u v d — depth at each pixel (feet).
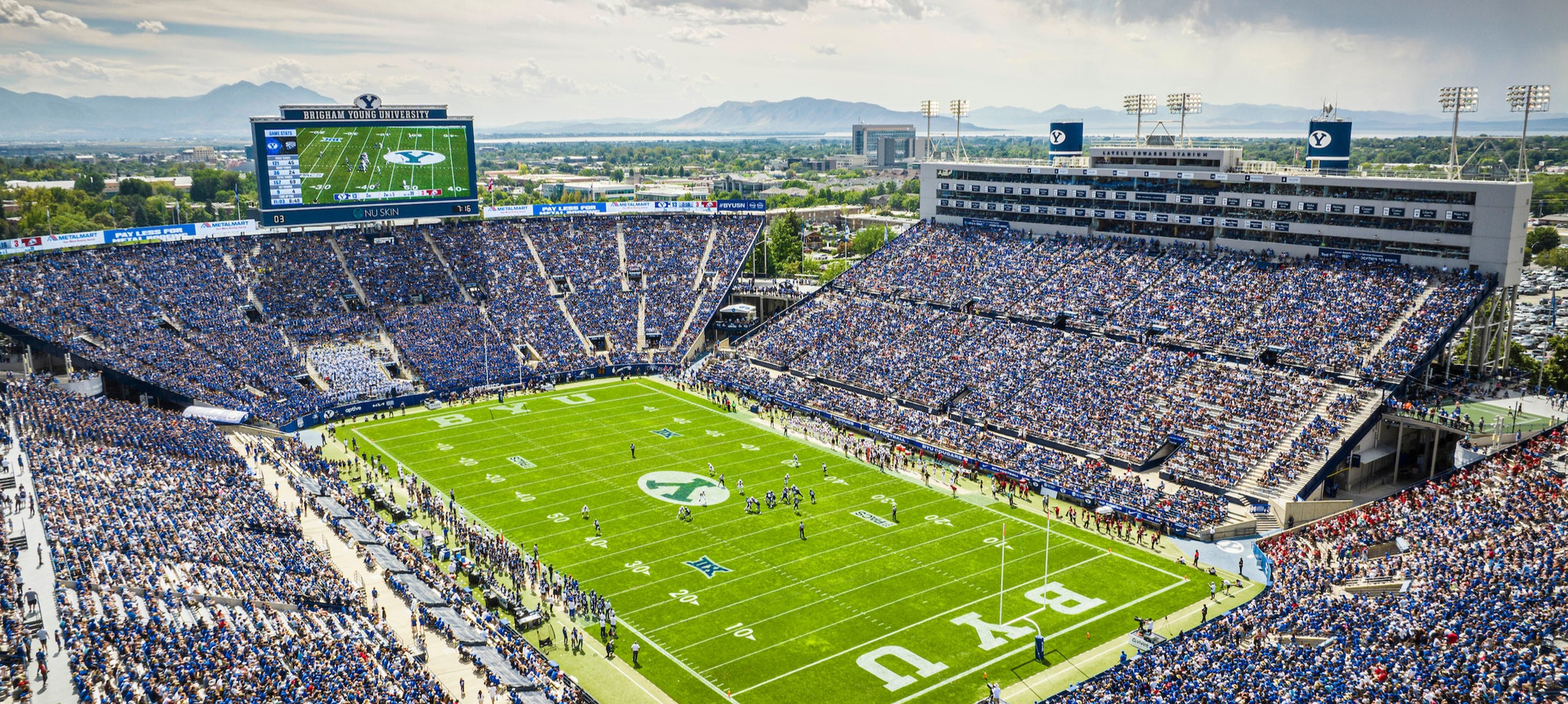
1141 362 289.33
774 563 206.39
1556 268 513.04
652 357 375.66
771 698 156.76
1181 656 156.04
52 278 321.73
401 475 259.60
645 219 440.45
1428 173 329.52
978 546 215.51
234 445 273.95
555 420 311.47
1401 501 208.33
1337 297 286.46
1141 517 228.22
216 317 338.54
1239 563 205.67
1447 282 274.57
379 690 137.39
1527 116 279.28
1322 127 315.17
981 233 383.04
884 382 319.68
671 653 170.60
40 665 126.62
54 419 244.22
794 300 404.16
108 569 159.33
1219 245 327.26
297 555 191.21
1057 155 369.71
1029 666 165.68
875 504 240.53
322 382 326.44
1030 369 301.84
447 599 183.73
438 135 385.70
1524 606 146.61
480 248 407.23
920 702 155.43
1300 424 248.52
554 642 174.29
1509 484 199.62
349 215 373.61
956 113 400.26
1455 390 262.06
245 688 129.39
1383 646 144.25
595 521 227.81
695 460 272.51
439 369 344.08
